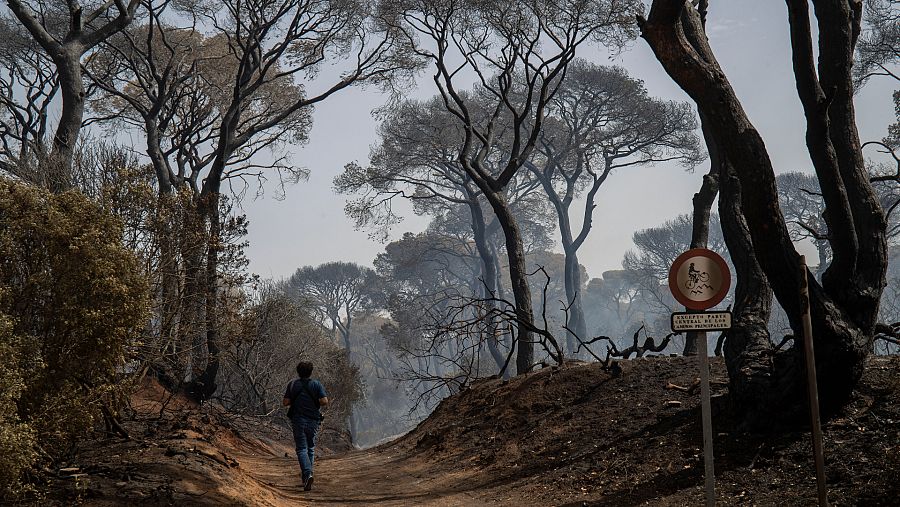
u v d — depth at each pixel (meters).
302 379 11.56
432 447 15.30
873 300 8.64
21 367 7.86
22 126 29.41
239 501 8.62
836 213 8.49
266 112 32.16
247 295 20.30
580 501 8.73
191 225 14.45
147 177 13.34
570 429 12.14
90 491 7.96
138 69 29.25
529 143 22.72
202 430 16.75
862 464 7.38
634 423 11.23
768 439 8.71
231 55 31.22
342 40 28.55
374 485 11.93
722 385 11.28
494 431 14.12
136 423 14.56
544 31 23.05
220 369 28.27
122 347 8.95
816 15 9.53
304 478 11.08
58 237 8.57
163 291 14.17
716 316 6.62
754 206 8.31
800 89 8.79
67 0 21.94
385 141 43.69
